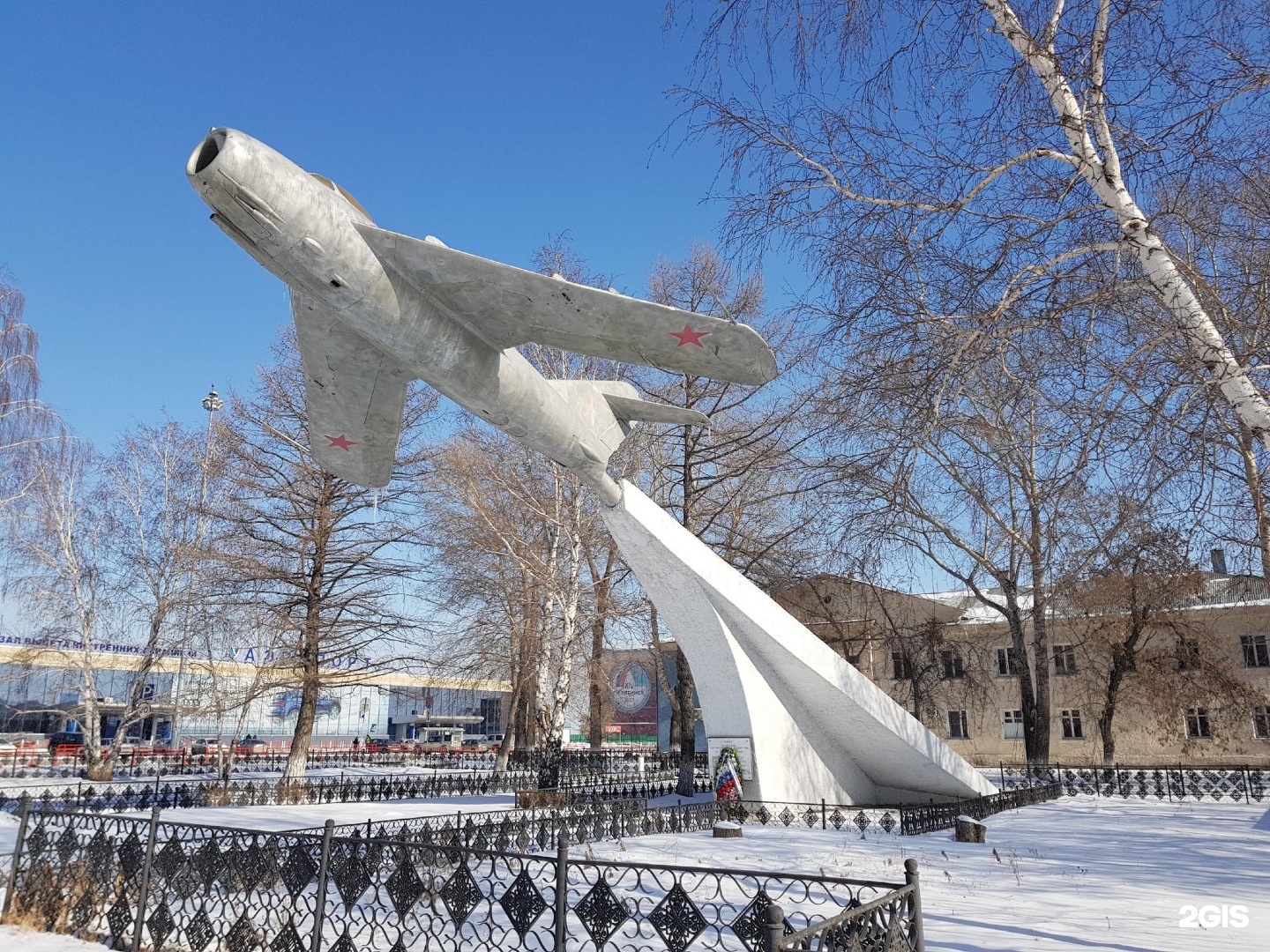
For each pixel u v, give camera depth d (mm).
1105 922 6512
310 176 5859
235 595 19250
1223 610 22656
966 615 25922
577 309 6812
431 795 20172
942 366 6742
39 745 33969
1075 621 22656
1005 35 6684
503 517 20453
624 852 10258
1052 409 7027
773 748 14789
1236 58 6098
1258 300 6199
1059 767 22594
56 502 22438
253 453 20328
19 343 21531
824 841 11523
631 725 45312
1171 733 24562
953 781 15883
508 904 4836
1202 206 6914
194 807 16469
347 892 5359
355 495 20719
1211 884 8242
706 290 20344
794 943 3443
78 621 23422
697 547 13469
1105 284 6680
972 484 9344
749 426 20250
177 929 5766
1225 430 6480
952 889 8008
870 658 23953
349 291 6215
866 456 7422
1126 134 6746
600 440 9805
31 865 6742
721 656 14336
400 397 7902
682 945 4426
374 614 20250
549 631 20391
